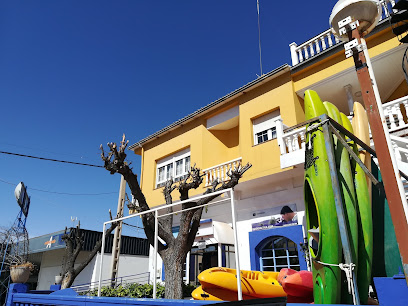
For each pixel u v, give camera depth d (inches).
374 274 253.0
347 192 212.2
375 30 423.5
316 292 209.2
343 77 450.9
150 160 735.7
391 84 475.2
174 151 676.1
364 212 219.0
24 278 361.1
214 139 624.7
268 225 465.4
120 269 932.6
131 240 1001.5
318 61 470.9
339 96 498.0
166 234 351.6
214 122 612.4
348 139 247.0
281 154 405.1
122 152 323.0
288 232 435.2
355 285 173.9
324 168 211.6
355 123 266.2
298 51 530.6
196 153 616.4
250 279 287.7
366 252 209.3
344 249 180.4
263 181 481.1
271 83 518.6
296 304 146.6
